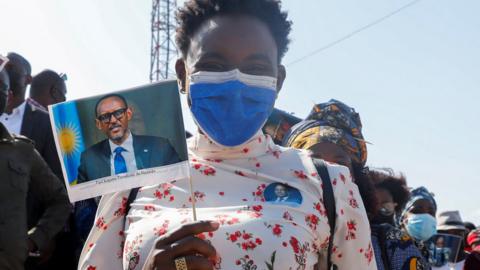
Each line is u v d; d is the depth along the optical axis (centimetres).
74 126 219
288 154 237
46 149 509
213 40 227
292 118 481
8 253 396
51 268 486
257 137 234
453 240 620
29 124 514
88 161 217
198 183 227
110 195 233
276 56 238
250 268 203
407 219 596
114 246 230
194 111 229
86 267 229
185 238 195
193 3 238
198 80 227
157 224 213
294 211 216
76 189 216
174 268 192
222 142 227
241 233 207
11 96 518
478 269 535
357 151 350
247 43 227
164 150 216
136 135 218
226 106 225
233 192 224
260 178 226
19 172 421
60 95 610
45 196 457
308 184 227
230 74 225
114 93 221
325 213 223
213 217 213
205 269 193
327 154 335
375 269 240
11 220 404
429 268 342
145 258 207
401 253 329
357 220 232
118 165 217
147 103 220
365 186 357
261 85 228
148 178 215
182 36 243
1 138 423
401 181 457
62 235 492
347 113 360
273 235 208
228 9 232
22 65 526
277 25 239
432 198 611
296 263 207
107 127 219
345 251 229
